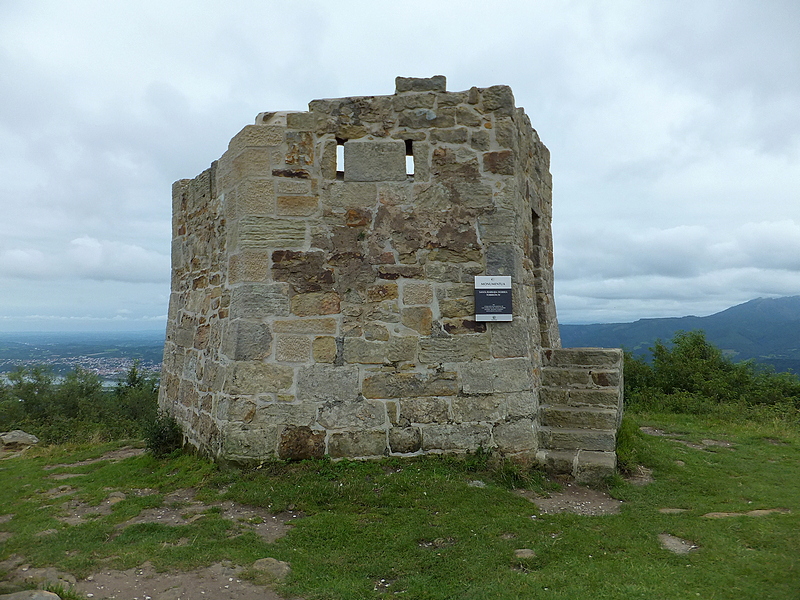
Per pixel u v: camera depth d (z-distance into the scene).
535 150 7.32
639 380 14.30
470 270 5.68
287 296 5.51
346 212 5.62
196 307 6.93
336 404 5.45
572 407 6.38
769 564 3.48
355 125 5.70
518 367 5.70
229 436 5.30
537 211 7.32
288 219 5.56
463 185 5.70
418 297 5.62
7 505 4.85
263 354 5.42
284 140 5.61
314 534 3.99
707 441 7.73
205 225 6.80
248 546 3.77
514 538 4.00
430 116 5.72
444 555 3.67
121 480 5.54
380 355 5.54
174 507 4.65
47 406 16.88
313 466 5.24
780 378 14.01
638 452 6.17
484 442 5.53
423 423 5.52
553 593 3.14
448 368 5.58
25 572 3.40
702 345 15.59
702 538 3.97
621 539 3.98
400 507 4.51
